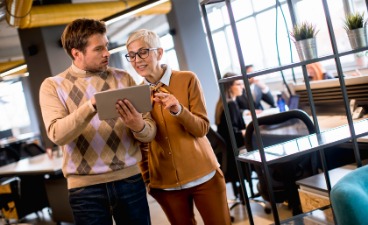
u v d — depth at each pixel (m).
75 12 5.41
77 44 1.72
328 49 5.22
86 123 1.63
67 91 1.77
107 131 1.76
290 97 3.77
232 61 8.33
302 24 1.92
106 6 5.73
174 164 1.93
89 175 1.75
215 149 3.64
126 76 1.91
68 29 1.75
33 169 4.16
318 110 3.41
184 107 1.84
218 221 2.00
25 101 13.24
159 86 1.96
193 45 6.55
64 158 1.80
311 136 2.12
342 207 1.29
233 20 1.71
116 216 1.83
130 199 1.80
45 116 1.74
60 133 1.64
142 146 2.09
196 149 1.95
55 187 4.22
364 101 2.81
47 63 5.89
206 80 6.62
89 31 1.71
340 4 4.94
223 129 3.69
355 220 1.27
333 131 2.13
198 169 1.93
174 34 6.60
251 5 7.39
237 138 3.70
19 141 10.65
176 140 1.93
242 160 1.90
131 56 1.92
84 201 1.75
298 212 2.82
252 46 7.62
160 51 1.97
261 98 5.45
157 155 1.97
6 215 4.73
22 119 13.45
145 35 1.90
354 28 1.91
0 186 4.49
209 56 6.69
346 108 1.88
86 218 1.75
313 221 1.93
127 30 10.41
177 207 2.00
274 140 2.68
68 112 1.77
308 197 2.29
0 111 13.23
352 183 1.39
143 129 1.73
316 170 2.76
